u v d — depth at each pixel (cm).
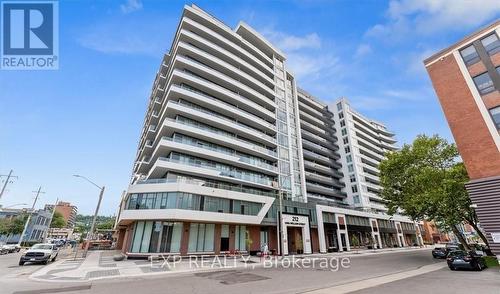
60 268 1850
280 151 4816
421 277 1470
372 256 3250
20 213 7144
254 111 4653
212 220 2975
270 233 3716
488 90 2100
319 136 6712
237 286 1195
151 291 1080
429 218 2728
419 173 2742
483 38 2231
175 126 3412
